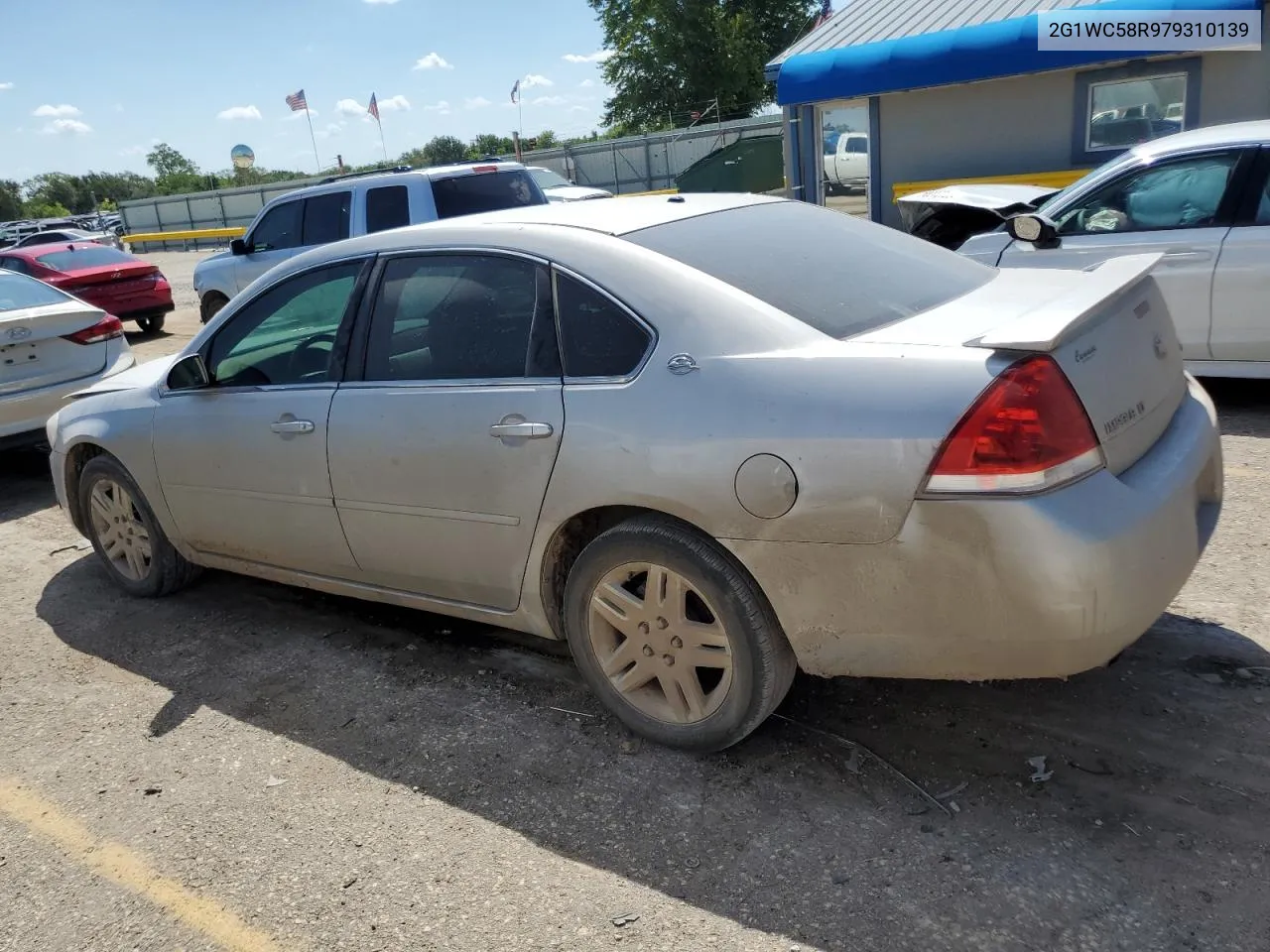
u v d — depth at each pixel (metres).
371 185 9.60
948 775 2.84
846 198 13.90
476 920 2.46
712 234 3.22
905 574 2.49
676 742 3.04
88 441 4.52
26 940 2.55
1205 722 2.96
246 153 40.38
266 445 3.76
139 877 2.74
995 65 11.46
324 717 3.49
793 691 3.33
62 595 4.87
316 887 2.63
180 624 4.39
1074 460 2.40
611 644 3.13
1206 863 2.42
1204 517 2.99
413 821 2.87
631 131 42.00
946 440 2.39
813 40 13.95
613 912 2.45
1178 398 2.99
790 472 2.56
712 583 2.78
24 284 7.51
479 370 3.21
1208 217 5.86
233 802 3.04
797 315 2.80
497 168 9.88
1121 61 11.20
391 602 3.75
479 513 3.21
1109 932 2.24
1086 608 2.37
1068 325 2.38
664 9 40.03
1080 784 2.74
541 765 3.08
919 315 2.89
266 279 3.94
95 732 3.54
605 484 2.88
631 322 2.91
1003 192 7.88
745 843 2.65
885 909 2.37
